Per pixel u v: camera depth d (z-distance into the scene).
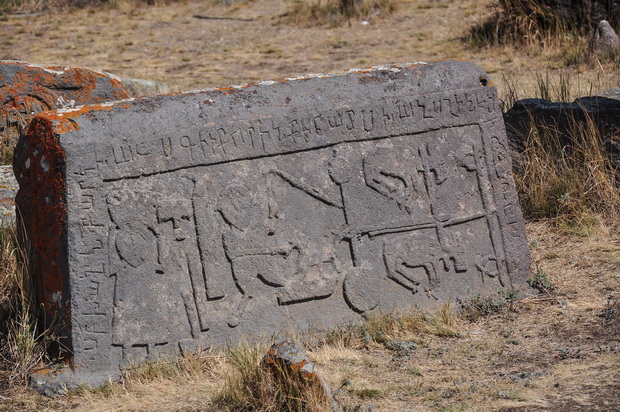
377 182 6.16
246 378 4.91
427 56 14.94
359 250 6.07
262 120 5.82
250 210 5.76
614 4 14.13
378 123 6.18
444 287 6.34
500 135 6.62
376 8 18.38
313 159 5.98
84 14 20.16
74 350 5.28
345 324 5.96
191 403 4.95
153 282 5.48
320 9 18.55
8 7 20.45
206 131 5.65
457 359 5.48
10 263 6.29
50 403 5.05
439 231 6.34
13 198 7.48
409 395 4.96
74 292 5.27
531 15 14.79
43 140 5.34
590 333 5.73
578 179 8.01
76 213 5.28
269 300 5.79
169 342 5.51
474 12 17.50
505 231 6.58
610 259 7.02
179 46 17.06
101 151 5.36
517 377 5.11
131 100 5.62
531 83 12.23
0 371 5.39
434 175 6.37
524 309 6.27
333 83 6.14
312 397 4.59
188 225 5.59
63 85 9.98
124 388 5.20
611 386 4.89
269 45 16.83
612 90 8.73
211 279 5.63
